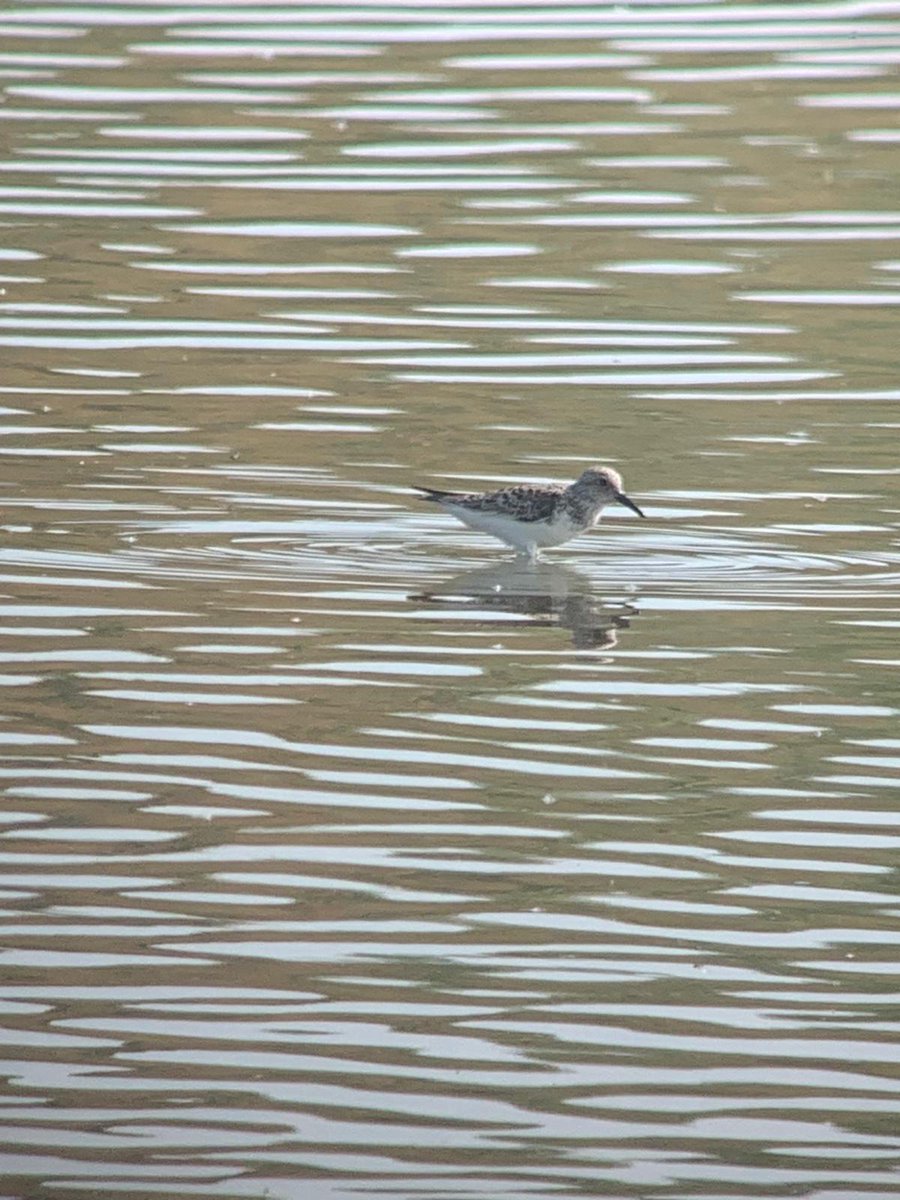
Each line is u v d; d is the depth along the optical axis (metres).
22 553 18.50
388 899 12.54
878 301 25.91
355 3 37.78
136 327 24.77
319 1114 10.49
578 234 27.94
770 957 11.92
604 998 11.52
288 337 24.58
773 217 28.58
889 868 12.93
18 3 37.28
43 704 15.24
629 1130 10.35
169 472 20.73
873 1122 10.44
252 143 30.72
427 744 14.69
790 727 15.04
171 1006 11.38
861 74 34.06
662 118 32.06
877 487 20.58
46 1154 10.15
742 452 21.52
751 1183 10.01
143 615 17.14
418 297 25.83
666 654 16.52
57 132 30.95
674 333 24.81
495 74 33.78
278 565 18.52
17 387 22.86
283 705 15.35
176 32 35.81
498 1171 10.07
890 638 16.86
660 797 13.91
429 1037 11.12
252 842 13.19
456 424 22.25
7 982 11.54
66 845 13.10
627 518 19.83
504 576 18.53
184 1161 10.09
